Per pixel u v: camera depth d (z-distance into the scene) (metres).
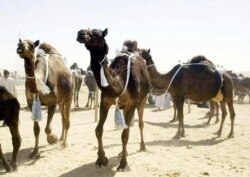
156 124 14.02
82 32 6.34
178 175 7.20
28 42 7.27
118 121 7.16
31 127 12.79
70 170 7.44
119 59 7.59
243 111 19.42
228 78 11.73
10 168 7.21
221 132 11.75
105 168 7.59
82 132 11.88
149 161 8.19
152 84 11.66
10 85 13.29
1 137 10.80
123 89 7.25
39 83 7.77
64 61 9.58
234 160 8.62
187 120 15.29
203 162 8.33
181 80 11.50
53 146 9.53
